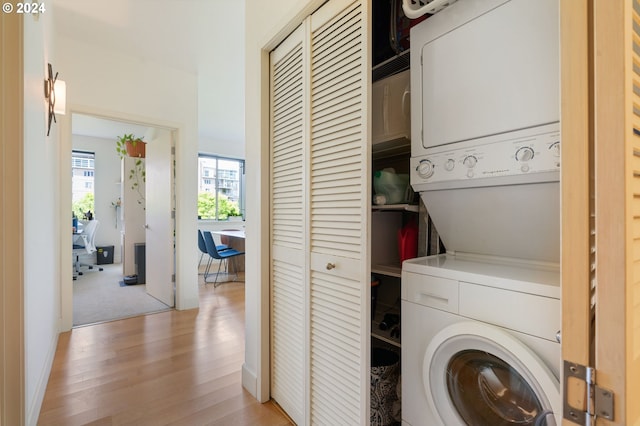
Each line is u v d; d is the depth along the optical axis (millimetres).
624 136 450
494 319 885
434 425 1027
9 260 1181
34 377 1501
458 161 1065
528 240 1059
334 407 1282
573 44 499
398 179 1454
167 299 3465
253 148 1800
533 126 898
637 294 488
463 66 1053
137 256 4430
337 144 1263
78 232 5188
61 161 2707
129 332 2707
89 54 2789
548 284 791
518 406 910
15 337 1194
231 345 2463
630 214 457
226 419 1589
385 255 1553
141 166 4746
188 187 3377
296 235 1526
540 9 883
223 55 3002
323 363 1348
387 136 1428
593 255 512
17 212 1194
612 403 472
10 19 1169
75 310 3270
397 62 1452
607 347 476
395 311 1687
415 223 1515
